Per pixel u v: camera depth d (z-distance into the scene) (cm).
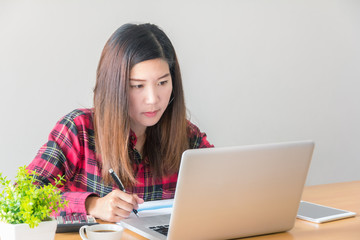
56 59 266
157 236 120
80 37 271
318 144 379
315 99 373
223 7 318
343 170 396
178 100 173
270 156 121
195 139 193
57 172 160
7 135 257
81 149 169
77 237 124
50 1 262
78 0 268
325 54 374
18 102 259
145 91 156
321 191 190
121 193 138
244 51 330
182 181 110
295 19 354
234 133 332
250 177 119
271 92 347
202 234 118
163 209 150
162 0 294
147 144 176
